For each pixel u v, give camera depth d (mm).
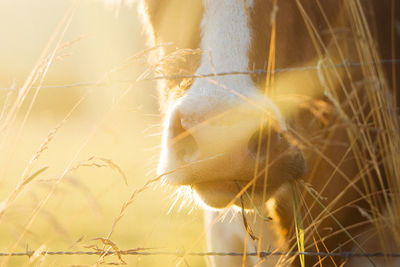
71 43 2756
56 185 2252
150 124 3799
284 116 3031
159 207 6762
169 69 3385
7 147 2730
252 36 3084
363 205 3664
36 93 2773
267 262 3707
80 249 5242
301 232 3027
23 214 2268
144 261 4945
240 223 3873
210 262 4352
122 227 6215
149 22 3857
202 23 3182
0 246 5305
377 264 3480
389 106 2783
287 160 2875
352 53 3465
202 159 2693
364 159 3094
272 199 3342
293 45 3207
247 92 2867
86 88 2893
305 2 3271
